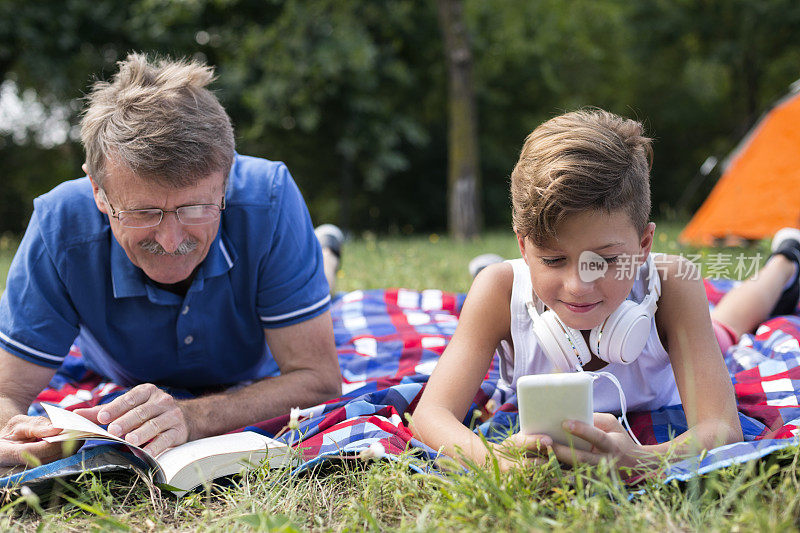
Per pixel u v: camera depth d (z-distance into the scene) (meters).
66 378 3.02
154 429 2.05
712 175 21.69
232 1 14.87
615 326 1.99
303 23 14.58
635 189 1.88
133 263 2.36
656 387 2.30
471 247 8.65
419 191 21.28
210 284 2.44
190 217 2.11
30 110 17.08
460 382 2.16
